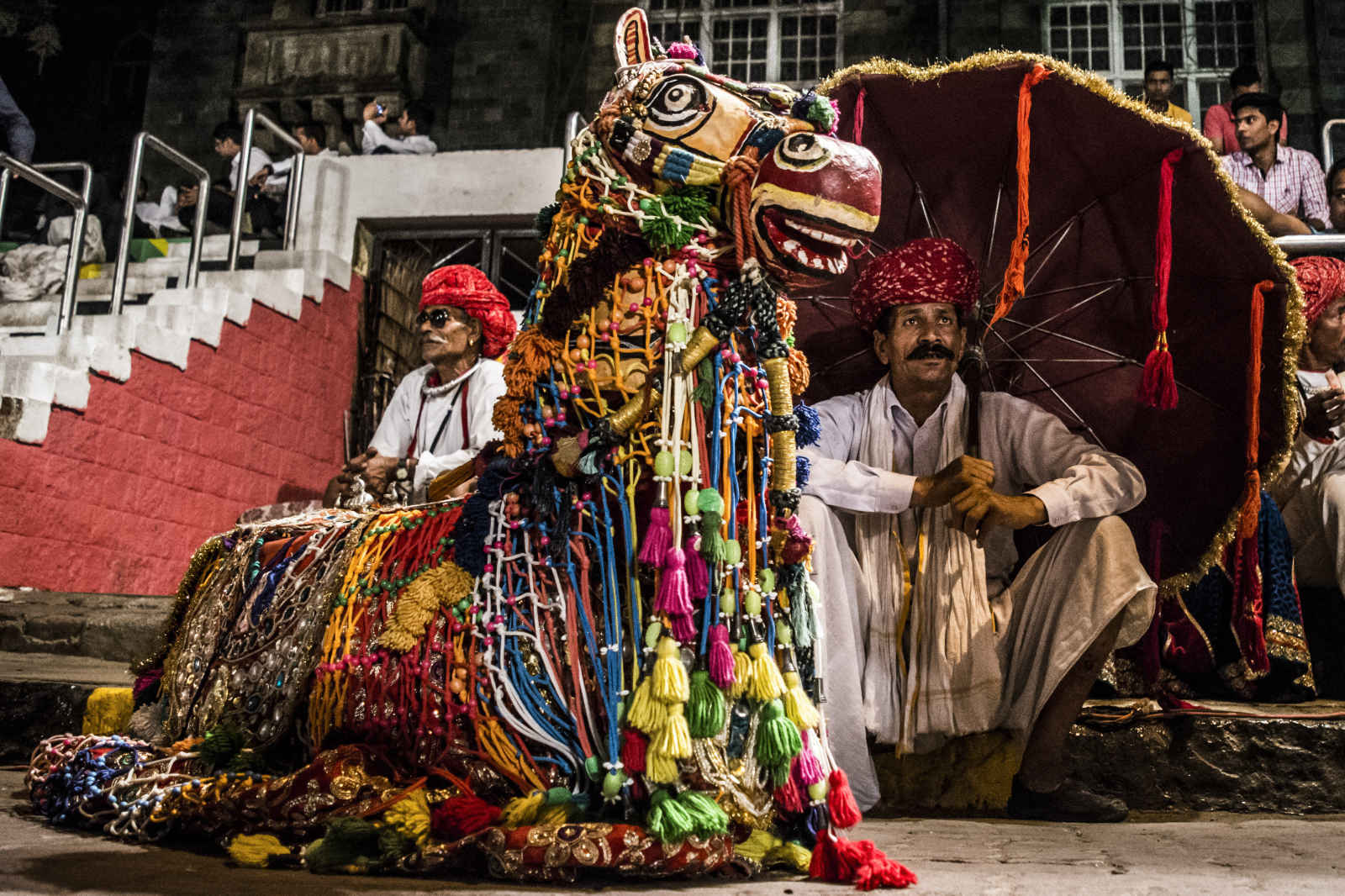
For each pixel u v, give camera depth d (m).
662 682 1.63
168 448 6.07
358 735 1.84
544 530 1.80
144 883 1.53
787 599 1.84
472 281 3.91
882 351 2.72
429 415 3.88
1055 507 2.38
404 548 1.93
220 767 1.96
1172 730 2.68
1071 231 2.69
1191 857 1.93
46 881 1.52
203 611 2.24
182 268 7.88
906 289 2.59
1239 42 12.78
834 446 2.68
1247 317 2.55
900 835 2.21
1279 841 2.15
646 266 1.84
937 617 2.52
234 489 6.53
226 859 1.75
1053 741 2.43
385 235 7.89
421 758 1.78
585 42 13.59
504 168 7.58
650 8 13.83
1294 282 2.48
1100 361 2.76
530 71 13.41
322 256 7.37
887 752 2.60
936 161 2.69
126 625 4.34
